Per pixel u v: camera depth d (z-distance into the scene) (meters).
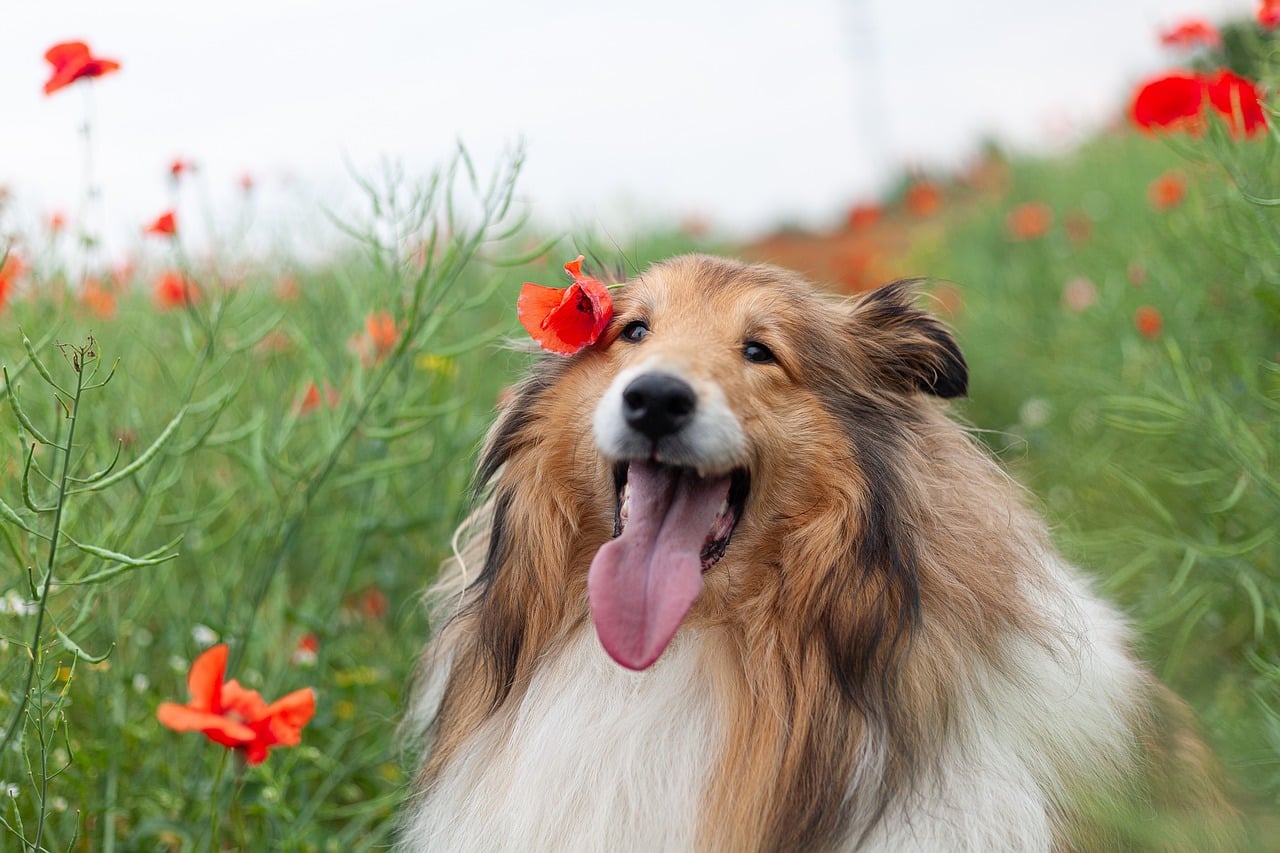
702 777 1.13
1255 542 1.30
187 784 1.25
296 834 1.24
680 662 1.14
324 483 1.38
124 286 1.64
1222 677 1.32
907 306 1.25
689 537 1.13
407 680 1.32
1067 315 2.01
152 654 1.41
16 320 1.38
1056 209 2.73
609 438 1.12
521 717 1.16
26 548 1.21
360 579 1.53
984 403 2.13
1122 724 1.17
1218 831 1.17
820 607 1.13
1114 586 1.36
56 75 1.22
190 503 1.45
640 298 1.19
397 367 1.39
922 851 1.09
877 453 1.15
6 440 1.19
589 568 1.16
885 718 1.11
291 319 1.58
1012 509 1.20
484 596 1.20
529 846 1.13
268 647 1.38
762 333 1.16
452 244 1.34
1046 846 1.10
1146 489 1.44
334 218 1.44
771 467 1.14
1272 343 1.46
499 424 1.21
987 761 1.11
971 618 1.13
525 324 1.16
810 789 1.11
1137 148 2.50
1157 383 1.45
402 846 1.22
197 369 1.30
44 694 1.16
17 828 1.14
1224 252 1.43
